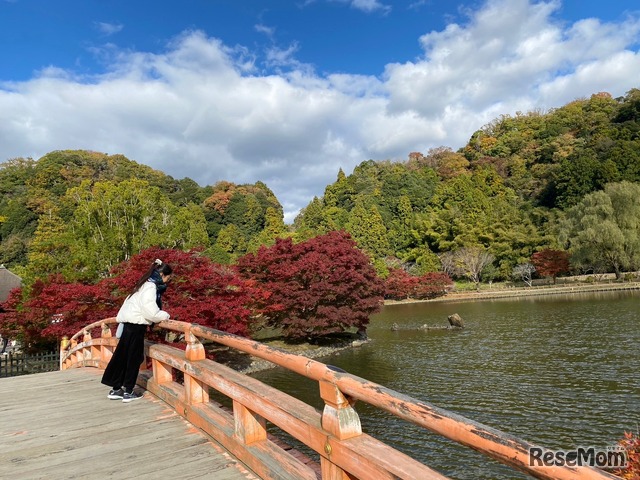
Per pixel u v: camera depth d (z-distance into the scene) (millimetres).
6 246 47531
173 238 25094
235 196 78938
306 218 74688
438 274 46281
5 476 3041
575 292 41000
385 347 21406
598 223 41188
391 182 76688
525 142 85125
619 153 56688
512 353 17766
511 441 1213
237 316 13938
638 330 20062
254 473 2791
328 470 2045
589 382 13039
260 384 2943
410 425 10617
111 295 13203
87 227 21656
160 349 4723
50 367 14391
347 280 21828
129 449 3400
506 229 53625
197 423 3771
